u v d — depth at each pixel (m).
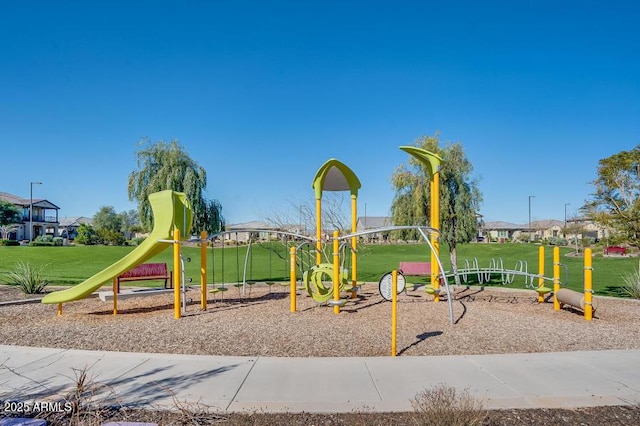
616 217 11.64
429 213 15.62
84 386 4.86
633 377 5.34
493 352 6.59
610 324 8.67
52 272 20.84
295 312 9.78
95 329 8.24
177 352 6.63
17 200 70.12
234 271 22.45
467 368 5.66
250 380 5.19
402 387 4.96
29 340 7.42
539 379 5.25
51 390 4.90
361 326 8.30
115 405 4.46
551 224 92.62
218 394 4.75
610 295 13.46
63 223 97.50
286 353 6.53
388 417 4.20
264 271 22.61
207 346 6.93
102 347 6.96
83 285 9.59
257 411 4.33
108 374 5.44
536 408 4.41
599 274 20.23
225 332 7.84
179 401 4.54
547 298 12.12
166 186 22.50
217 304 11.16
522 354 6.32
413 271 14.14
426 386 5.00
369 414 4.26
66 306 11.16
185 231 10.25
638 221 11.31
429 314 9.50
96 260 29.86
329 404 4.48
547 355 6.27
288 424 4.06
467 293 13.11
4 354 6.35
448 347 6.83
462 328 8.14
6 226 60.50
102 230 56.44
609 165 11.69
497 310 10.12
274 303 11.10
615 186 11.72
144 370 5.59
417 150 11.05
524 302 11.45
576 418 4.20
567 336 7.61
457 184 15.43
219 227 24.39
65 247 38.91
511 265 27.59
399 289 9.83
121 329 8.20
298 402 4.53
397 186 16.16
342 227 21.62
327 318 9.09
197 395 4.72
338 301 9.60
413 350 6.65
